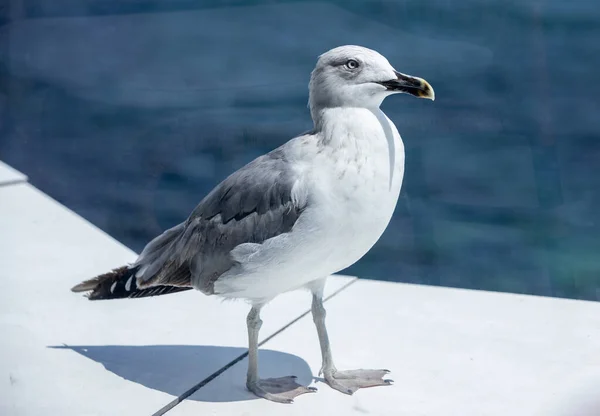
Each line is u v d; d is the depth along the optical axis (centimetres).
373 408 617
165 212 1599
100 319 773
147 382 659
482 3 2555
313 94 618
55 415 611
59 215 1025
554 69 2120
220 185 637
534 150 1745
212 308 798
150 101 2170
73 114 2120
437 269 1367
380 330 742
